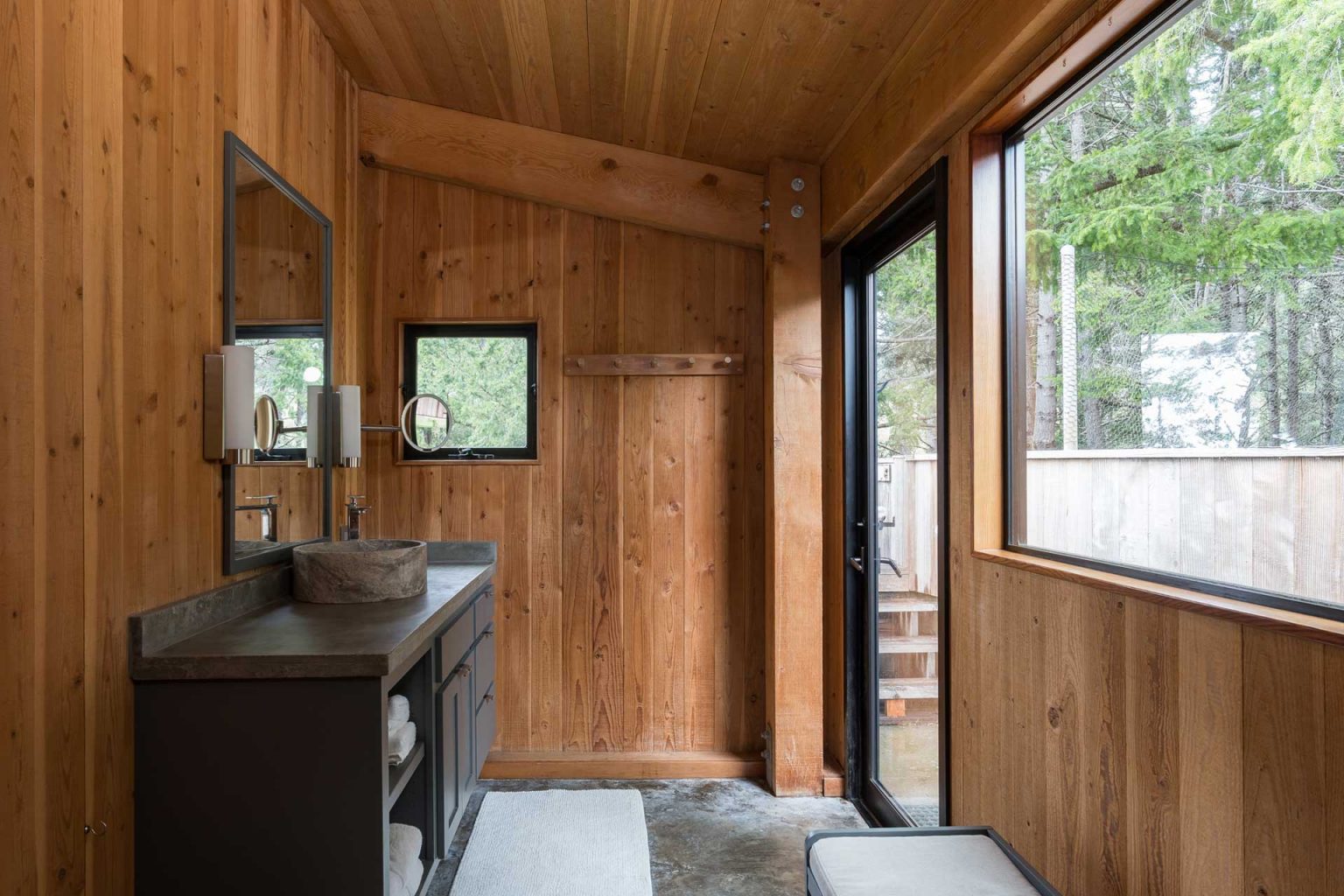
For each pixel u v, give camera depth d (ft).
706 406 11.03
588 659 10.97
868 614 10.10
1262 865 3.76
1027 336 6.31
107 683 5.15
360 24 8.63
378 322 10.80
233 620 6.50
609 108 9.63
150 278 5.63
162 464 5.78
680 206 10.77
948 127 6.96
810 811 9.78
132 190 5.43
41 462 4.58
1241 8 4.10
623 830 9.16
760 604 11.04
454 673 7.96
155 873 5.39
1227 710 3.98
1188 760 4.26
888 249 9.43
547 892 7.84
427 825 7.14
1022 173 6.43
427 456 10.95
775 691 10.24
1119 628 4.84
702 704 11.03
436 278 10.86
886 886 5.03
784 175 10.34
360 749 5.41
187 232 6.13
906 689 8.85
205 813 5.40
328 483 8.80
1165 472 4.65
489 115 10.50
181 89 6.05
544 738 10.95
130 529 5.41
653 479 11.02
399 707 6.88
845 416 10.43
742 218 10.81
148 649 5.43
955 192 7.04
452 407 10.99
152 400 5.66
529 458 11.00
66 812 4.76
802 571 10.26
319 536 8.57
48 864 4.62
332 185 9.39
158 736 5.40
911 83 7.36
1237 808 3.91
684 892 7.95
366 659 5.39
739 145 10.02
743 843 8.96
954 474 7.12
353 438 8.93
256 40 7.30
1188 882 4.25
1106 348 5.24
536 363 10.96
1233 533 4.12
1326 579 3.58
